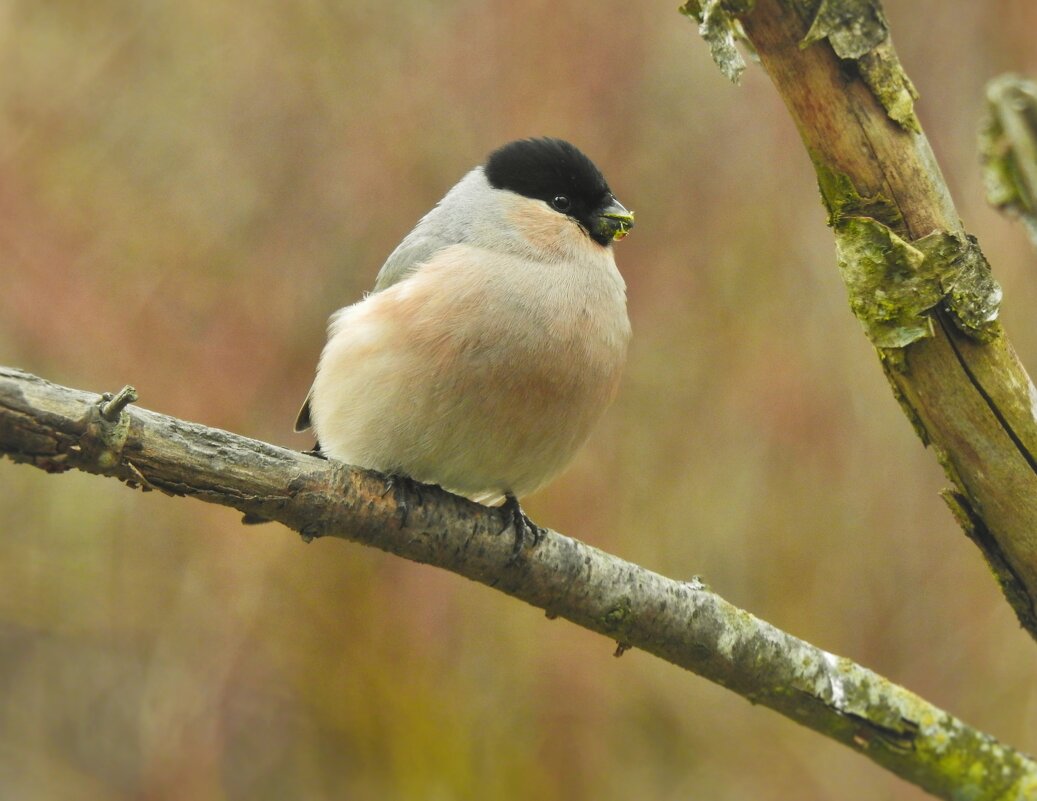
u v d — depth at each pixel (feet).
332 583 40.09
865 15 16.58
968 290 17.20
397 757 39.42
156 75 43.86
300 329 39.86
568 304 24.63
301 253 40.63
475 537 21.62
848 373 41.73
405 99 41.68
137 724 42.27
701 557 40.52
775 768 41.06
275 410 38.93
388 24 43.27
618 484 40.75
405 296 24.23
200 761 40.04
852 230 17.26
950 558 41.06
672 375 41.55
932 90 43.27
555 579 21.86
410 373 23.67
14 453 17.19
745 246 42.22
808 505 40.81
